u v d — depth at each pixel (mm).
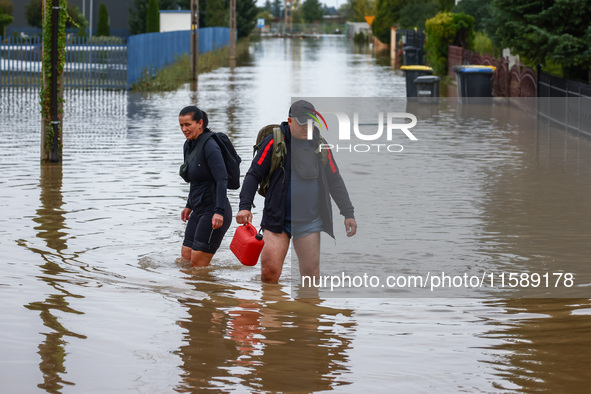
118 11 148875
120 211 19359
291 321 11672
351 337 11000
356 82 66188
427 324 11602
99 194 21438
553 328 11414
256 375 9625
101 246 16062
